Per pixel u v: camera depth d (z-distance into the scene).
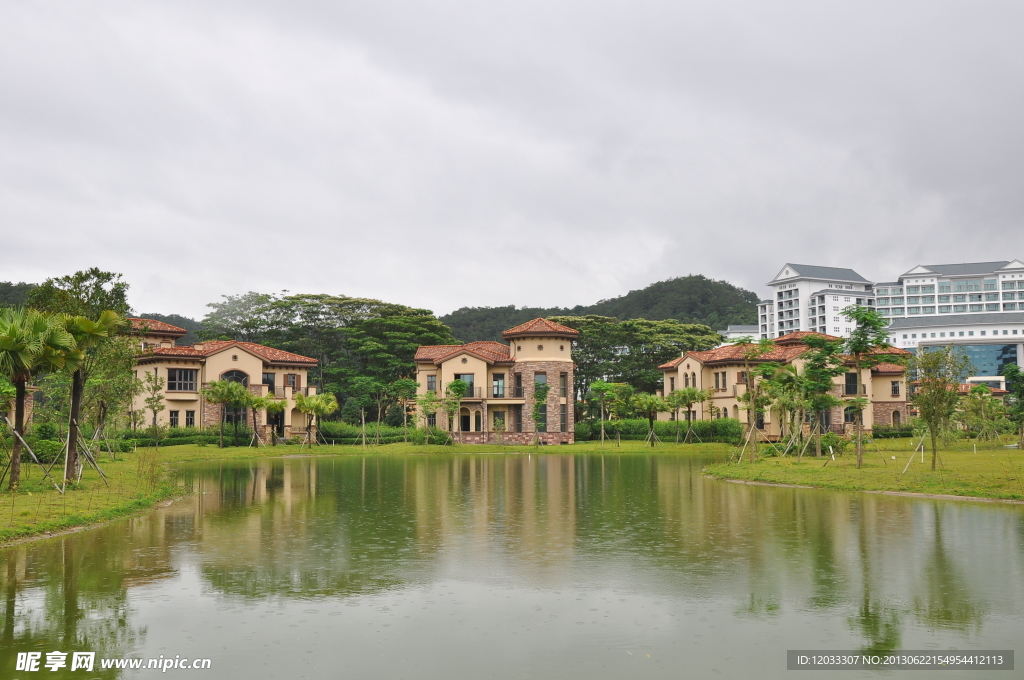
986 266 185.38
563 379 84.88
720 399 82.19
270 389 78.19
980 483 30.25
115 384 46.03
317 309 109.81
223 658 11.62
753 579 16.05
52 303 34.41
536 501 29.89
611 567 17.25
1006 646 12.01
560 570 16.98
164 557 18.48
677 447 73.19
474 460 59.50
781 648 11.98
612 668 11.20
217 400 65.50
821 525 22.89
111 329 33.62
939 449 55.34
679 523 23.64
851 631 12.73
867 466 38.62
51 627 13.05
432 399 77.44
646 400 75.81
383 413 97.19
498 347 90.44
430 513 26.38
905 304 186.38
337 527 23.19
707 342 116.69
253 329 109.56
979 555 18.22
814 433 51.81
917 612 13.69
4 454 32.03
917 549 18.97
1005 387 120.88
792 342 83.31
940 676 10.88
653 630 12.82
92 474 35.75
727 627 12.95
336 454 67.31
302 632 12.78
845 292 182.38
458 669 11.17
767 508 27.05
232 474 44.34
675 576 16.38
